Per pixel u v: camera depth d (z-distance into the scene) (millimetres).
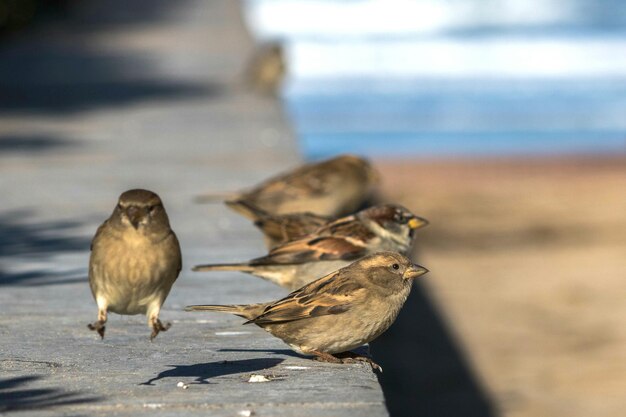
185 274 10352
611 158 30594
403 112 37219
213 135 20094
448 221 23922
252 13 67500
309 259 8961
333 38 57969
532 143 32500
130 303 6910
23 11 42906
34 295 9484
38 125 21422
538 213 24625
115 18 49188
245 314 7180
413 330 16453
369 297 7082
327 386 6840
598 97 40594
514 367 15047
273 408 6418
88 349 7754
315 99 39844
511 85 43375
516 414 13164
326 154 30609
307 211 11844
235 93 26000
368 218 9258
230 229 12586
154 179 15914
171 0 60094
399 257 7199
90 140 19688
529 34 60094
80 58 34312
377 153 31062
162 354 7625
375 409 6391
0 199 14422
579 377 14758
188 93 26016
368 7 71750
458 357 15320
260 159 17562
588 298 18547
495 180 27891
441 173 28562
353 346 7238
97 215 13398
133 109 23562
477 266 20578
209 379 7000
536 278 19797
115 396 6645
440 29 63219
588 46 54500
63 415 6293
